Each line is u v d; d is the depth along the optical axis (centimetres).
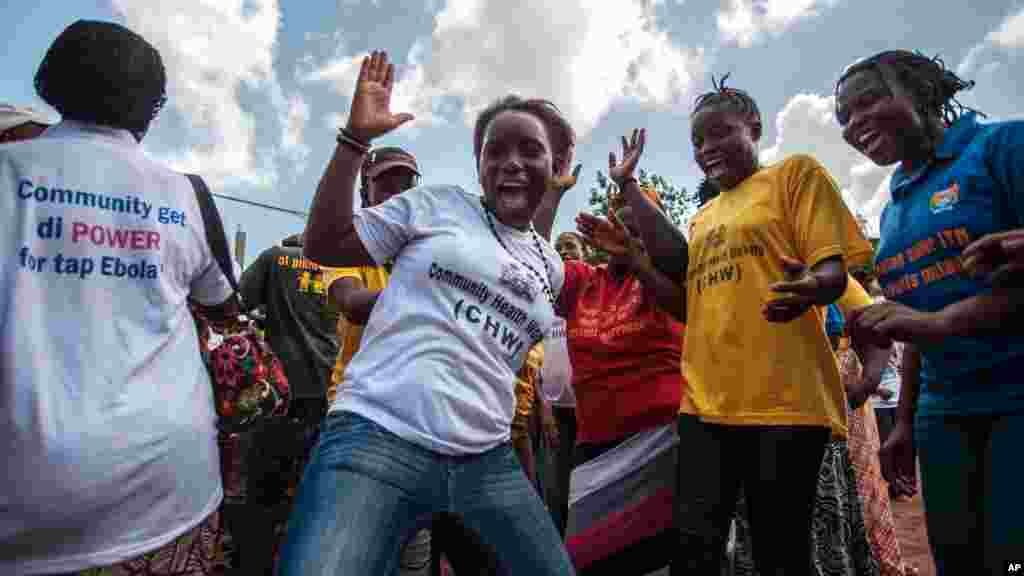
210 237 175
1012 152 177
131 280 153
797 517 216
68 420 138
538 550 173
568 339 298
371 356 173
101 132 161
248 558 326
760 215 234
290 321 366
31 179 145
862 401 330
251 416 180
